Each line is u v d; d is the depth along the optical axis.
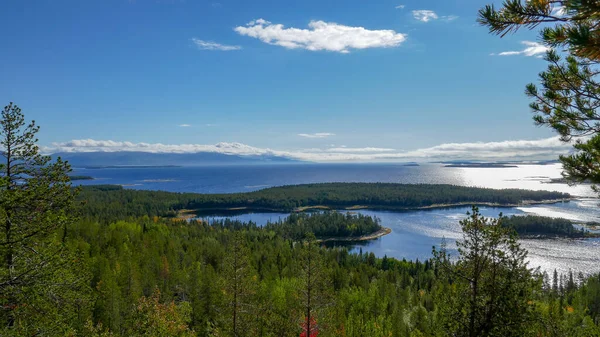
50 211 16.16
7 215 15.53
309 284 34.88
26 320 15.80
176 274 77.44
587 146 10.32
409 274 125.19
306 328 34.97
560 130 11.16
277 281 78.06
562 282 119.88
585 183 10.22
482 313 18.34
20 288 15.18
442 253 20.61
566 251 158.00
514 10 8.21
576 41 7.41
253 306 36.31
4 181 14.60
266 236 165.38
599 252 156.50
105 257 86.25
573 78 10.74
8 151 16.05
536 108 11.92
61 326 16.77
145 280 73.19
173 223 173.88
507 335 17.45
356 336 61.69
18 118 16.33
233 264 35.84
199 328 52.34
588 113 10.44
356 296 81.19
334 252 140.38
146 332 30.84
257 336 36.53
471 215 19.72
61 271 16.84
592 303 95.56
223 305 37.09
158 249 104.81
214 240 135.25
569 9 7.27
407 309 81.69
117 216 176.88
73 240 88.25
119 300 56.66
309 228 199.50
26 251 16.28
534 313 18.03
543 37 8.52
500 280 18.30
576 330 22.61
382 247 179.88
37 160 16.59
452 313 18.98
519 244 18.67
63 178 16.62
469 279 19.17
